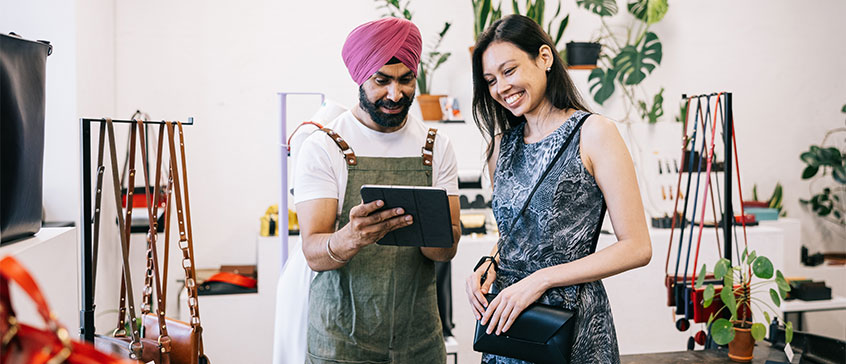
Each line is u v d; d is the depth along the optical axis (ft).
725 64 16.06
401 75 5.71
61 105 10.71
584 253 5.66
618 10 15.34
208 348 12.48
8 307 1.94
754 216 14.48
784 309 13.60
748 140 16.29
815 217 16.78
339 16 14.49
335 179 5.92
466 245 12.65
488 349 5.73
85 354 1.97
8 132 5.00
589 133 5.49
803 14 16.42
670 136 14.53
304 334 6.55
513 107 5.65
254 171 14.34
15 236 5.44
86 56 11.34
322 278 6.04
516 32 5.52
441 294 11.63
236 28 14.15
